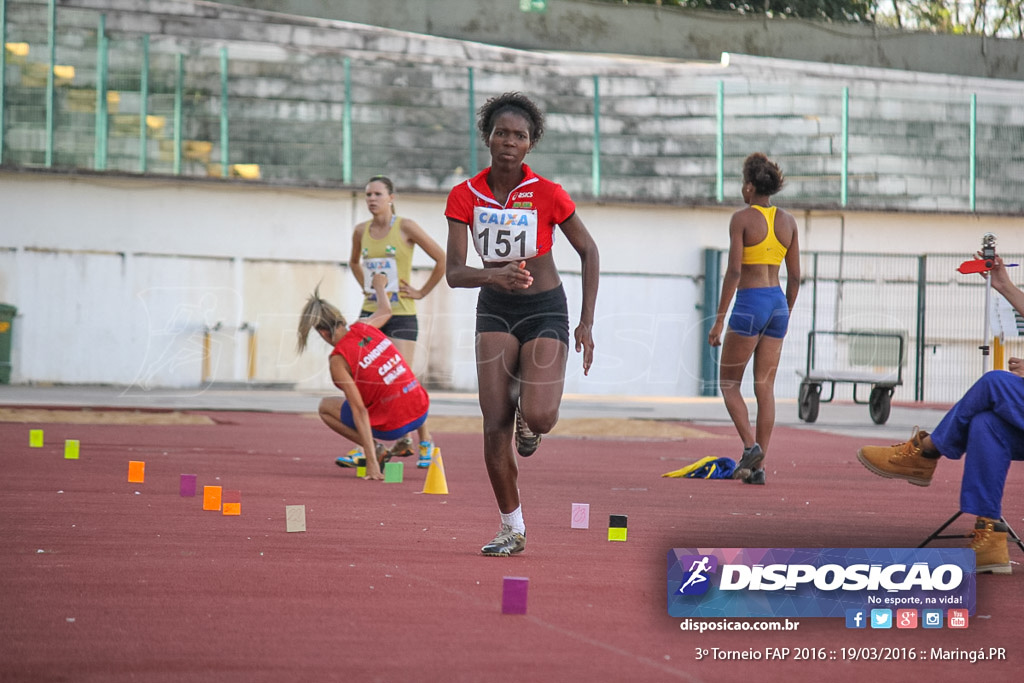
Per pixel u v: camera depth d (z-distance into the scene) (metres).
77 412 36.12
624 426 35.81
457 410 41.19
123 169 56.84
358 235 22.53
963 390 59.16
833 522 14.63
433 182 60.31
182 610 8.53
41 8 56.69
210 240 56.34
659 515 15.28
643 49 67.25
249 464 21.58
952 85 65.38
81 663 7.00
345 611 8.62
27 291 54.59
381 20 64.38
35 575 9.82
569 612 8.82
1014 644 8.21
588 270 11.66
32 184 54.69
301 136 59.31
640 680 6.92
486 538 12.77
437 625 8.23
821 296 59.19
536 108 11.65
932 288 59.78
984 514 11.37
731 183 62.53
